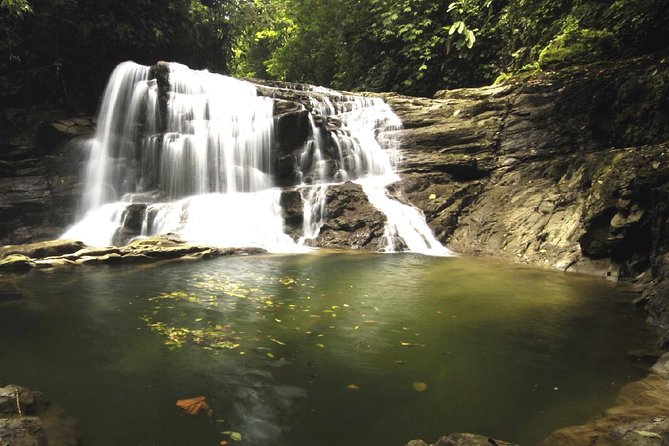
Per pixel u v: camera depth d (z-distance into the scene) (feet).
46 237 34.71
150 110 39.40
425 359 12.46
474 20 53.06
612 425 8.84
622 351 13.20
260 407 9.75
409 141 40.98
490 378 11.34
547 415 9.59
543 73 38.99
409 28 57.11
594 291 20.39
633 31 35.40
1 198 35.24
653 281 17.99
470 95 42.78
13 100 42.06
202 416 9.34
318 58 75.25
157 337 13.64
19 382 10.66
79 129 41.22
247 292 18.97
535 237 29.73
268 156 39.14
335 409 9.73
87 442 8.32
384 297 18.76
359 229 33.73
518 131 37.70
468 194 36.68
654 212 21.89
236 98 41.06
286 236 33.88
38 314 15.58
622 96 31.22
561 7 43.06
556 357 12.73
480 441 8.07
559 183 32.58
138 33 48.44
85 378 10.94
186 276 21.62
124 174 39.58
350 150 41.39
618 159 26.86
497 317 16.30
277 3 80.94
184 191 37.58
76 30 44.57
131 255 24.91
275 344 13.29
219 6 61.93
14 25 41.27
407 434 8.85
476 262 27.71
